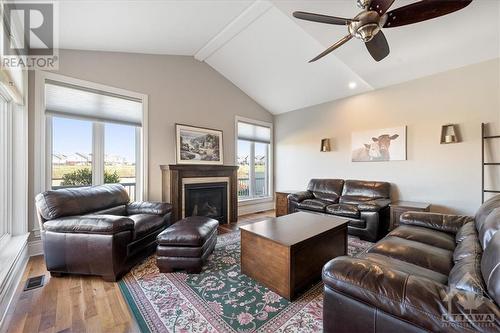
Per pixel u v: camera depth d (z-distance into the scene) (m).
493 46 2.77
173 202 3.61
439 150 3.44
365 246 3.06
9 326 1.53
